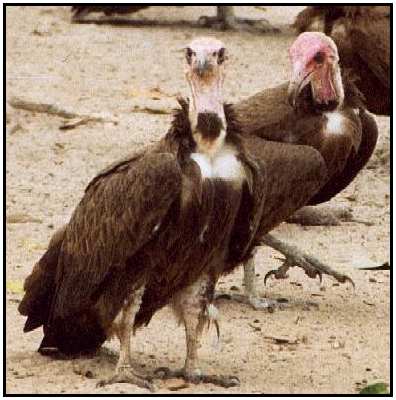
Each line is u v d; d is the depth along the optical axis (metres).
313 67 13.95
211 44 11.12
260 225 13.35
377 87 18.56
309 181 13.27
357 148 14.14
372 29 18.14
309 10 18.66
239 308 14.01
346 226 17.11
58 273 11.70
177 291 11.38
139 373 11.52
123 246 11.12
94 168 19.55
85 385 11.25
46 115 22.33
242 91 24.05
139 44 27.50
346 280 14.49
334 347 12.73
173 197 10.89
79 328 11.73
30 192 18.22
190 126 11.09
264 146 13.39
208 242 11.13
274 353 12.52
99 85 24.34
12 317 13.23
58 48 26.89
